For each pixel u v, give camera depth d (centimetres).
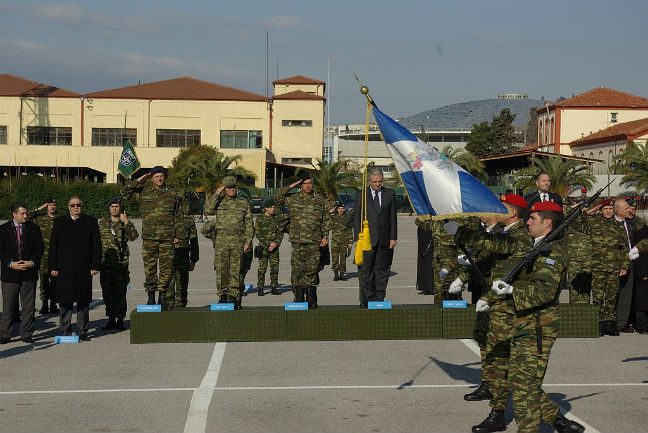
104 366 934
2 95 7019
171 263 1191
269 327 1095
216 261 1264
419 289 1627
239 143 7244
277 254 1634
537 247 643
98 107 7100
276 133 7262
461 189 835
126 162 3025
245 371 905
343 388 824
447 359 970
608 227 1129
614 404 756
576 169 5809
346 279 1914
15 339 1122
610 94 9050
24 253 1091
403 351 1020
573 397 783
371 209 1158
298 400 775
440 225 1274
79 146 6831
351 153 11081
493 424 674
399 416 719
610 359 966
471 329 1111
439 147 13612
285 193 1238
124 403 764
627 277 1143
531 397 625
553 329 641
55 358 984
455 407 750
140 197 1197
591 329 1116
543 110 9462
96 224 1126
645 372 895
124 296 1200
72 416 719
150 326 1082
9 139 7044
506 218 720
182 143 7188
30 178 5466
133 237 1203
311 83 8144
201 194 5728
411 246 3094
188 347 1052
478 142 11900
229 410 739
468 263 757
